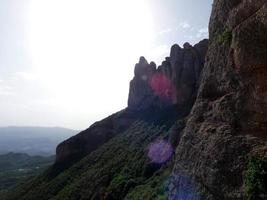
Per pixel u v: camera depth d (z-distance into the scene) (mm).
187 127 28172
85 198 69688
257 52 19656
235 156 19844
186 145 26969
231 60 23156
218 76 25734
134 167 69375
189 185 24328
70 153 121875
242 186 18281
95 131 125938
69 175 94562
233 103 22344
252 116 20422
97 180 73938
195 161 24234
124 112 123500
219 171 20578
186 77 85250
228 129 21859
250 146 19188
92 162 93562
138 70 124500
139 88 123062
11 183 181750
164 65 100938
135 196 49625
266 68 19266
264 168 17250
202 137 24266
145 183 56781
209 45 29875
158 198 38062
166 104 98312
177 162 28094
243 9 22062
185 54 87438
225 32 25094
